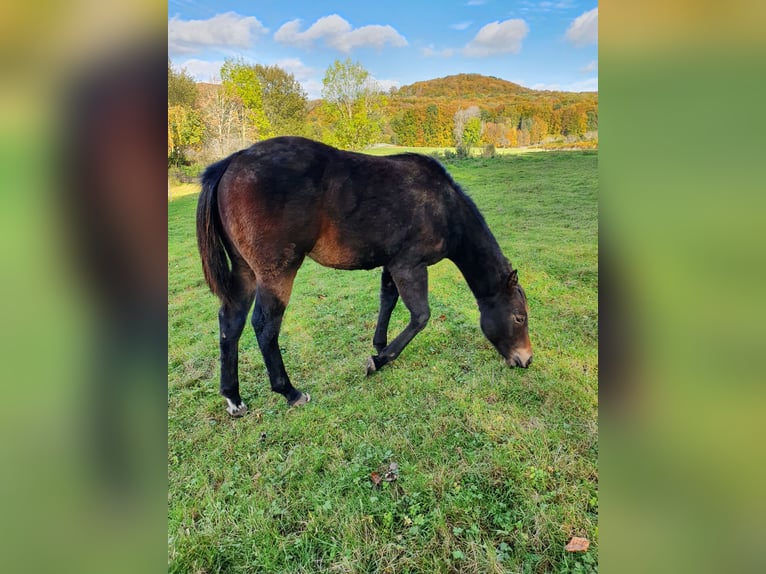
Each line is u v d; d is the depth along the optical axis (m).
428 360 3.21
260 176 2.43
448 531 1.81
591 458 2.18
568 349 3.22
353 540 1.80
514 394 2.75
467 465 2.18
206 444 2.47
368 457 2.28
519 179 7.91
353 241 2.73
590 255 4.91
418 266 2.92
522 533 1.79
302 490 2.10
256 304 2.73
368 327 3.84
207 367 3.32
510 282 2.88
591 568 1.60
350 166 2.64
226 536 1.86
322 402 2.80
